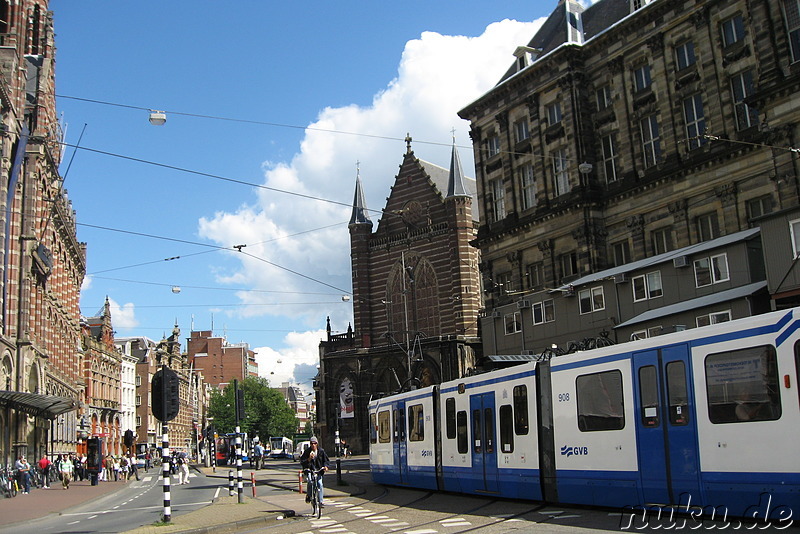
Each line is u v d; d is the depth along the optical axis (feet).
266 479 147.33
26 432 162.61
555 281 154.61
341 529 58.95
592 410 60.34
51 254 190.80
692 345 51.80
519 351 155.84
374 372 268.82
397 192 276.82
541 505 64.95
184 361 469.98
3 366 146.20
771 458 45.70
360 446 266.16
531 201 164.66
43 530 73.05
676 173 132.05
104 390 298.15
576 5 165.78
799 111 105.91
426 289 264.11
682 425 51.85
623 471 56.54
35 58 192.75
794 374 44.91
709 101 127.13
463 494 83.61
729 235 114.73
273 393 454.81
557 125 156.46
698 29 129.59
